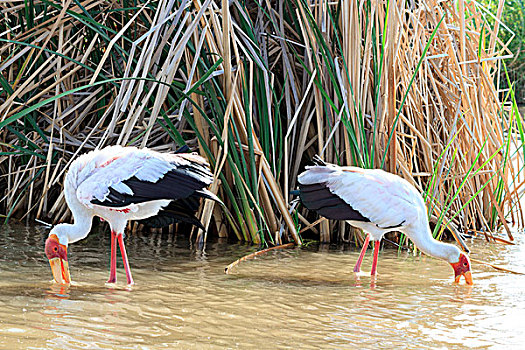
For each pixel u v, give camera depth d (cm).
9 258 958
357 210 954
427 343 637
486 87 1320
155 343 599
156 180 845
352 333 662
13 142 1303
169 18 1030
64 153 1272
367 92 1194
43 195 1202
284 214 1168
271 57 1287
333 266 1018
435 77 1350
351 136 1120
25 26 1319
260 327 668
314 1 1242
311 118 1237
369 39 1127
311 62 1189
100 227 1281
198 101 1160
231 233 1245
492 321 722
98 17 1284
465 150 1317
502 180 1324
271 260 1046
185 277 902
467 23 1382
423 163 1302
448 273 991
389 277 955
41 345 571
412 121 1259
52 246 832
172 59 1084
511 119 1325
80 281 852
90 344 584
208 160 1166
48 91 1301
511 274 992
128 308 720
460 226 1321
